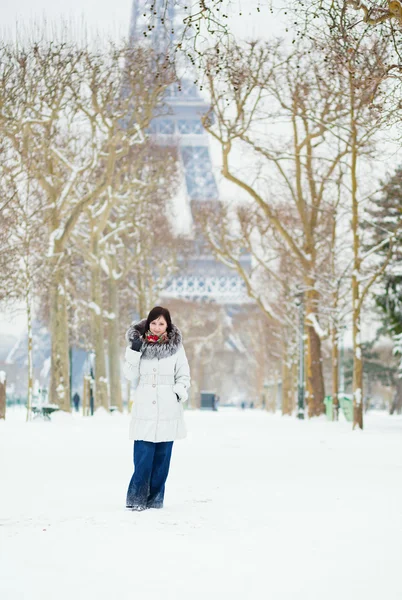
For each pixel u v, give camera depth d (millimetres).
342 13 16516
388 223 42406
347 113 31234
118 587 5773
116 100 40625
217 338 103250
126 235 54500
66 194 39344
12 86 36781
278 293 60312
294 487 11719
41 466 14805
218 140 37844
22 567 6355
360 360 32562
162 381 9977
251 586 5816
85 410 54344
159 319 10156
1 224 36781
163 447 9758
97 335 47844
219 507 9633
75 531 7938
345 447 20984
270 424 37375
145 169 50688
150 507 9625
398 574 6242
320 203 44312
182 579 6008
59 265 40125
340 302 46156
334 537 7707
